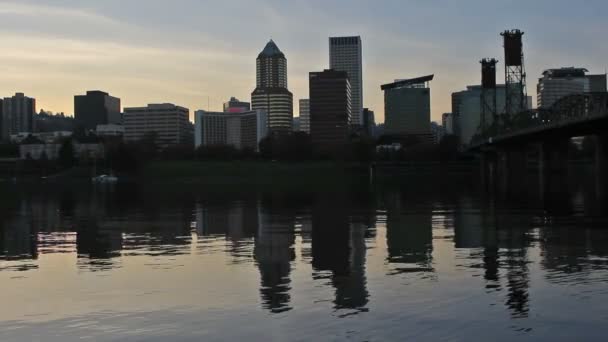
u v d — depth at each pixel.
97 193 157.62
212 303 26.83
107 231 58.03
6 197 139.12
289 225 61.72
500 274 31.97
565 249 41.09
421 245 44.25
